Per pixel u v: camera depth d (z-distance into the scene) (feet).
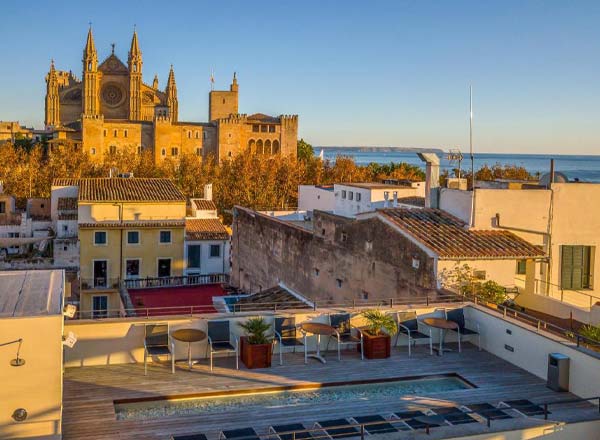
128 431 49.24
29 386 47.21
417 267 85.92
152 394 56.24
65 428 49.49
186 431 49.47
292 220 188.24
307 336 68.95
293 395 58.13
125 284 182.50
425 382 62.90
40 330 47.06
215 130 570.46
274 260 141.90
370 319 68.95
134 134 550.77
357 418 51.90
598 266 95.40
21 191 341.41
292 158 492.13
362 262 101.60
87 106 572.51
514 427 49.44
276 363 65.41
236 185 366.02
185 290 175.73
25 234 233.76
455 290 80.48
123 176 240.94
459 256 81.41
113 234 187.21
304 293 124.88
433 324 69.15
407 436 47.32
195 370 62.75
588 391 56.95
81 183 204.74
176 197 196.65
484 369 65.26
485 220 91.20
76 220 212.23
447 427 48.93
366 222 100.37
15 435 47.21
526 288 91.15
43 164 418.51
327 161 519.19
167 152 554.05
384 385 61.57
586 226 94.99
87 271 186.39
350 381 60.75
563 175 102.06
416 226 90.27
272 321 68.03
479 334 72.59
